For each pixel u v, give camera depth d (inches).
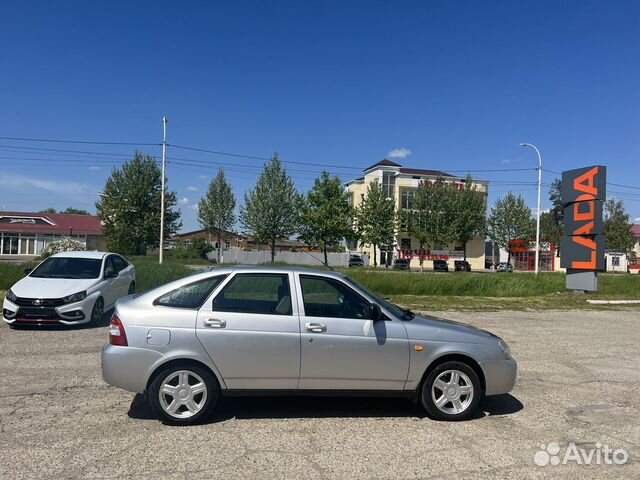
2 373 275.4
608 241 3051.2
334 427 204.1
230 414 217.3
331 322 209.6
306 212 1998.0
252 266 224.1
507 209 2807.6
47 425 199.3
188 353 200.5
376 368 209.8
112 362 199.9
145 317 203.3
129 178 2249.0
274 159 2170.3
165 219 2298.2
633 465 173.3
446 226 2444.6
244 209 2193.7
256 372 204.1
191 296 209.9
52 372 278.7
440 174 3179.1
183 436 190.5
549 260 2982.3
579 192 879.1
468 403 215.9
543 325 531.2
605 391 269.1
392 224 2338.8
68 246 1069.1
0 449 175.2
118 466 163.3
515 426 210.5
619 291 946.1
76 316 409.4
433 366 215.5
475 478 160.2
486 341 220.4
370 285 838.5
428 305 683.4
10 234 2437.3
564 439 196.5
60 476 155.3
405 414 222.8
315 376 206.7
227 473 159.6
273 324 206.1
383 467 166.7
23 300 401.1
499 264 2704.2
